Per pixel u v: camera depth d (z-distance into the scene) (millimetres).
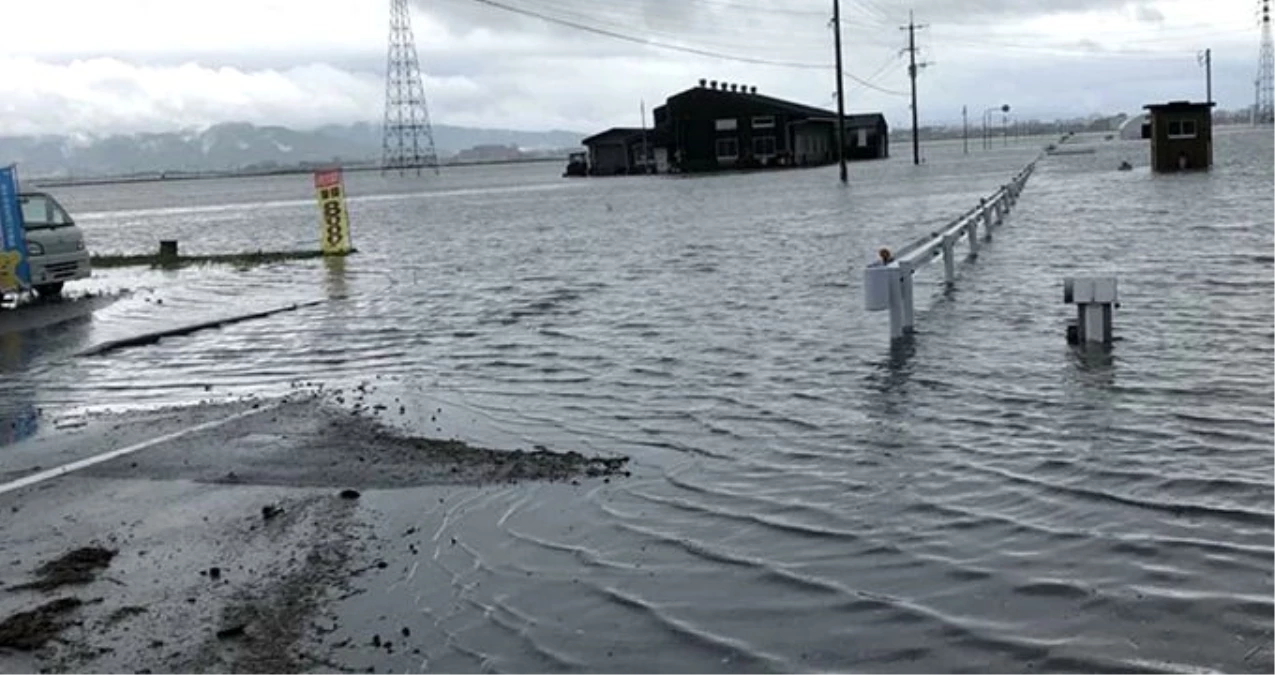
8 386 13008
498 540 6961
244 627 5734
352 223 49188
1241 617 5332
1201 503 7012
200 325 17625
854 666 5102
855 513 7230
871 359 12453
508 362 13539
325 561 6652
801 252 25234
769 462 8570
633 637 5523
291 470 8633
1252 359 11219
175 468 8812
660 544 6816
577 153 144250
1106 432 8812
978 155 108875
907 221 32938
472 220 46844
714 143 97875
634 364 12977
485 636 5574
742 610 5785
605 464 8656
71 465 9047
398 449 9211
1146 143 108375
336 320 17938
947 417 9633
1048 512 7027
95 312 19984
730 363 12688
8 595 6254
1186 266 18266
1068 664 4980
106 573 6555
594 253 28156
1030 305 15656
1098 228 25797
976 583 5961
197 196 136125
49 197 23109
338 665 5289
